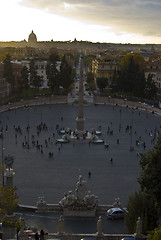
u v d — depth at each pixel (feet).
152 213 109.70
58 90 485.15
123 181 180.96
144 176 122.11
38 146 238.89
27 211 141.49
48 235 104.27
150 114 380.99
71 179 182.50
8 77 437.99
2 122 319.06
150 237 86.79
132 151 239.09
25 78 463.01
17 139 261.65
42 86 519.60
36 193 162.61
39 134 280.10
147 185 121.29
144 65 525.34
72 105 434.71
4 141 254.47
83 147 248.93
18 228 103.40
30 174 187.93
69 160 215.51
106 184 176.14
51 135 278.87
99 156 225.97
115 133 290.76
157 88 448.24
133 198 113.80
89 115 369.71
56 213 140.15
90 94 464.24
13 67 488.44
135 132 287.69
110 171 196.44
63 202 141.59
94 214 137.80
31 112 376.89
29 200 154.20
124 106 432.25
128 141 266.36
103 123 329.72
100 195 161.68
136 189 170.60
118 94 479.00
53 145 250.78
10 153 225.35
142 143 256.32
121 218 135.13
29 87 485.97
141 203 111.04
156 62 567.18
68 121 334.85
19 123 317.22
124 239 96.68
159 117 364.38
